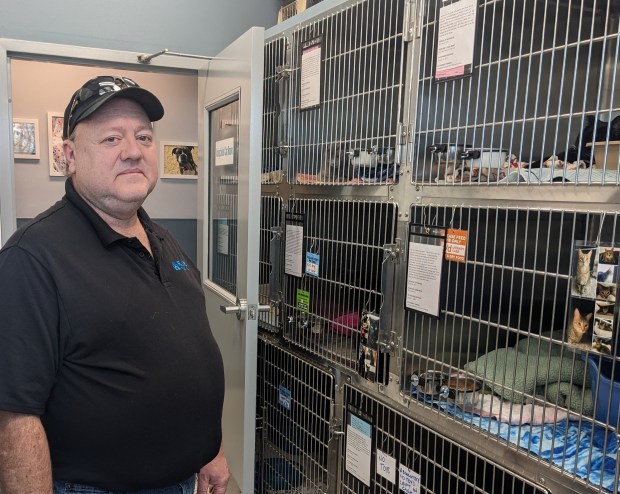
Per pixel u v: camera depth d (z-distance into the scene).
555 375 1.19
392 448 1.55
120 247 1.15
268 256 2.17
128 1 2.46
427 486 1.42
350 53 1.65
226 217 2.25
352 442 1.71
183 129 3.44
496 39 1.26
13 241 1.03
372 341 1.56
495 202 1.19
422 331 1.42
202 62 2.63
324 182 1.77
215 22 2.66
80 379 1.04
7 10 2.26
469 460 1.31
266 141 2.16
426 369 1.41
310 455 1.96
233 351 2.04
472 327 1.40
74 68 3.11
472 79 1.34
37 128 3.05
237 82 1.90
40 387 0.98
